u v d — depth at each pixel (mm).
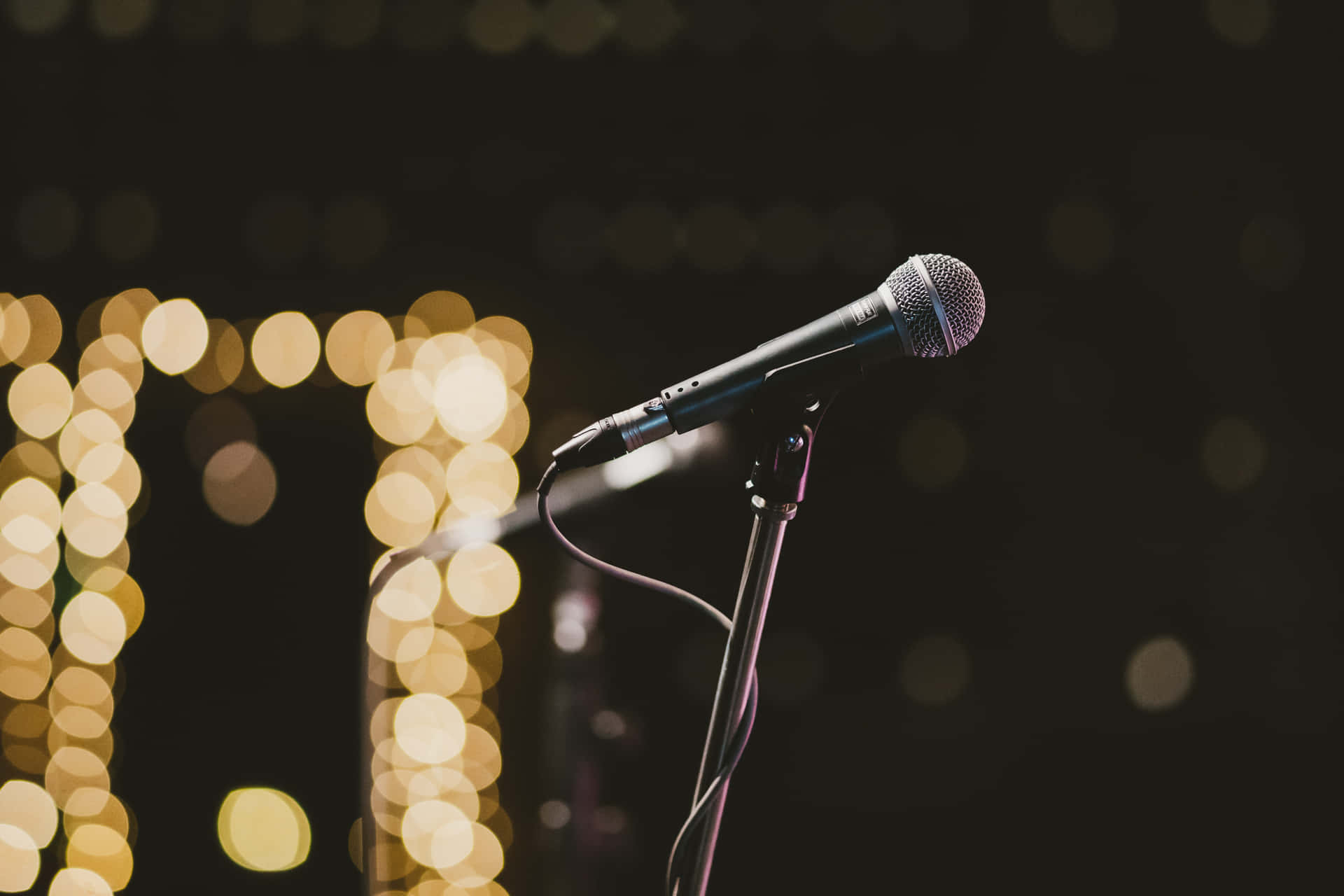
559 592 1776
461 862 2559
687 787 2920
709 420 1413
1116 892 2676
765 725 3336
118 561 3865
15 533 3838
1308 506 3783
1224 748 3135
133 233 4523
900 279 1404
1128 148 3955
